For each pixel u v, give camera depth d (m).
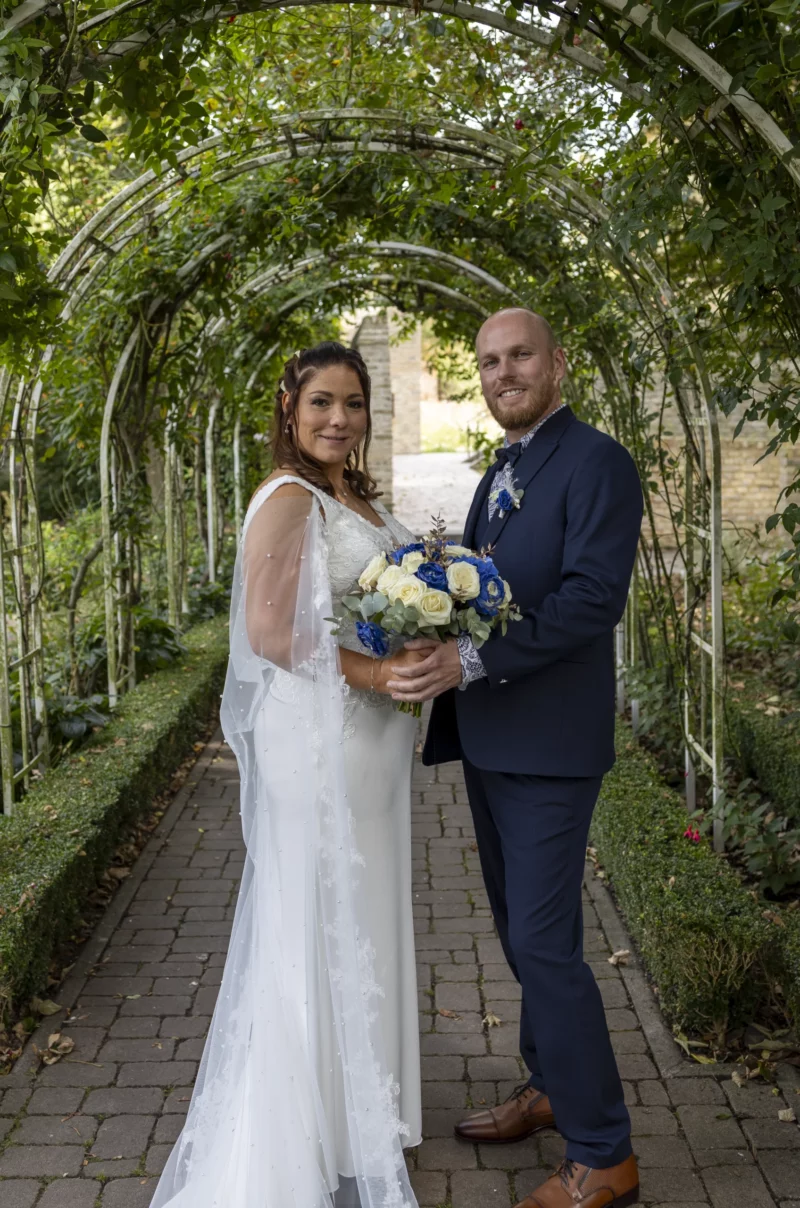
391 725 2.55
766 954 3.16
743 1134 2.73
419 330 26.09
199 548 10.82
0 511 4.70
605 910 4.12
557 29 3.33
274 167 5.82
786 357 3.81
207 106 4.73
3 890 3.52
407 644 2.37
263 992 2.44
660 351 4.85
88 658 6.64
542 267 6.06
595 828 4.66
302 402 2.50
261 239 6.19
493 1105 2.92
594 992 2.42
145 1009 3.45
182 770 6.05
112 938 3.98
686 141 3.26
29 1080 3.05
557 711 2.47
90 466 8.09
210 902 4.30
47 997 3.54
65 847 3.93
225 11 3.37
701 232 3.29
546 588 2.48
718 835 4.31
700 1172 2.59
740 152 3.18
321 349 2.51
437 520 2.40
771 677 6.36
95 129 3.30
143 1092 3.00
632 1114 2.82
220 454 10.62
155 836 5.04
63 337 4.20
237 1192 2.38
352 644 2.49
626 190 3.84
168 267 6.12
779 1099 2.86
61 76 3.20
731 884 3.48
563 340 5.90
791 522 3.37
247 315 8.41
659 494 5.21
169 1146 2.77
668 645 5.57
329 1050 2.46
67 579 7.95
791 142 2.93
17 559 5.06
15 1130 2.83
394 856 2.56
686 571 5.04
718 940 3.08
